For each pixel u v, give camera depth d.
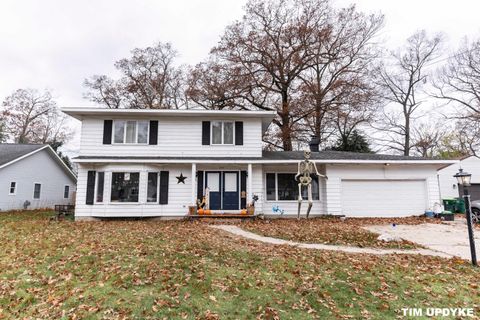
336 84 23.84
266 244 8.48
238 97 26.08
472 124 25.36
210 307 4.32
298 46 24.55
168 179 15.26
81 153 15.23
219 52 26.33
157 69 32.38
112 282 5.22
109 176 14.64
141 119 15.77
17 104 36.78
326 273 5.75
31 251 7.33
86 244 7.96
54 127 40.00
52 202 25.42
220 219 13.96
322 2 24.09
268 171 16.09
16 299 4.63
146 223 13.04
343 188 15.78
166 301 4.48
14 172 21.25
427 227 12.02
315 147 18.98
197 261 6.39
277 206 15.78
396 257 7.08
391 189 15.81
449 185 22.84
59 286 5.09
